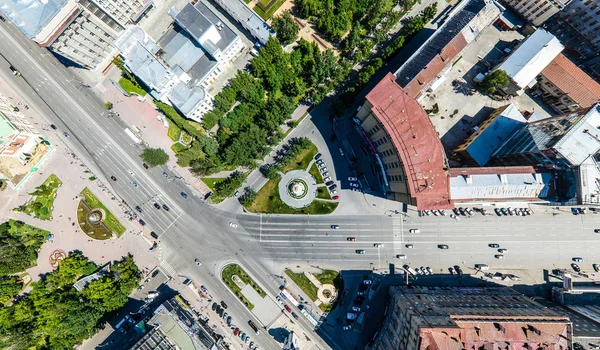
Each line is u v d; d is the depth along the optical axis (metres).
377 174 109.31
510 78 101.06
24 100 113.19
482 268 104.88
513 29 110.50
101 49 106.94
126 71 107.56
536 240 105.50
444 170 88.81
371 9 102.69
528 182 90.38
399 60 110.38
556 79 100.12
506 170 91.06
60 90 113.31
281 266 108.44
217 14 114.06
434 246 106.94
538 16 104.25
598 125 84.69
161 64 92.94
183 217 111.00
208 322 106.81
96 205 111.50
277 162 110.50
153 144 111.75
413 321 76.94
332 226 108.62
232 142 103.75
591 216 104.50
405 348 79.19
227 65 110.88
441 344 72.31
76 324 98.06
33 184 111.62
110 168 112.25
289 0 112.12
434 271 106.25
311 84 107.75
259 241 109.56
